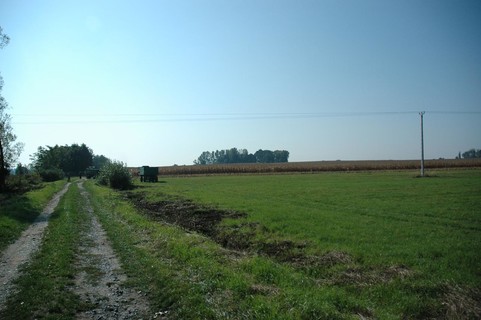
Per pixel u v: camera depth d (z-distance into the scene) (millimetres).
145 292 9398
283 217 21156
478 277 10383
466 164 101062
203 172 110688
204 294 8789
